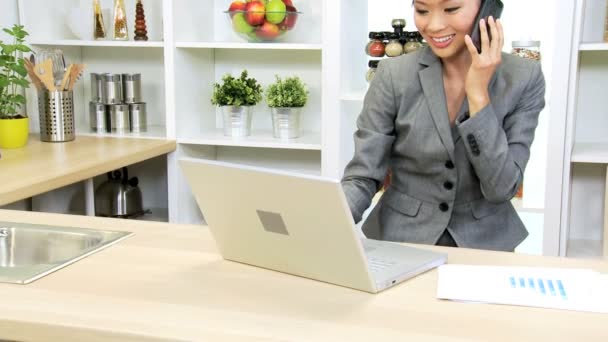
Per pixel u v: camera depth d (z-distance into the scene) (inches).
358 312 45.3
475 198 70.4
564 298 46.9
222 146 132.1
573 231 115.0
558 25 95.3
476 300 47.0
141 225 65.9
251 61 128.3
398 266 52.3
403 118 70.1
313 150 128.5
